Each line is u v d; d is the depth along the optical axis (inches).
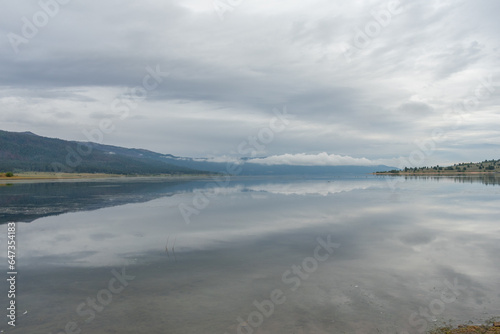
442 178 6131.9
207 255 861.2
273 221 1375.5
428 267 733.9
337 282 646.5
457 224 1266.0
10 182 4874.5
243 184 5078.7
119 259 834.8
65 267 770.8
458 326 457.1
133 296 589.6
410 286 619.5
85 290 623.8
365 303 544.1
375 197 2447.1
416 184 4261.8
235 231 1172.5
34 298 585.6
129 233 1154.7
